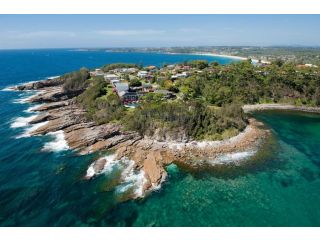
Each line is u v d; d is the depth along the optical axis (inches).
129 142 2642.7
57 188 1947.6
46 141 2731.3
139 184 2001.7
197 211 1743.4
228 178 2128.4
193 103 2967.5
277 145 2768.2
